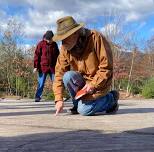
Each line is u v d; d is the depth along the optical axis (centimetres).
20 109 565
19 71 1803
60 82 444
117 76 2050
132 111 495
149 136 277
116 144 243
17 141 258
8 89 1892
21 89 1728
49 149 230
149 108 550
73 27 405
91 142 251
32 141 257
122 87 2059
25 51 2009
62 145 241
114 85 2034
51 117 418
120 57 2184
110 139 263
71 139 263
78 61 434
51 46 949
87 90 427
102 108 446
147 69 2572
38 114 461
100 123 355
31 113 479
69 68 446
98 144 243
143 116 425
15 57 1961
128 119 391
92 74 433
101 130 307
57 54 955
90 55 426
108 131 302
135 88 1850
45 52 944
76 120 384
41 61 948
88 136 277
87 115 436
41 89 941
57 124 349
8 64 1945
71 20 407
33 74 1755
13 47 2070
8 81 1905
